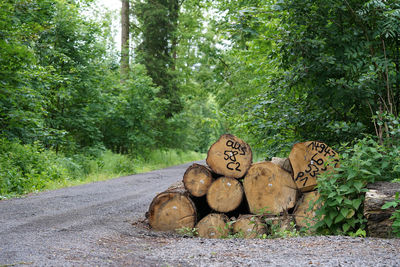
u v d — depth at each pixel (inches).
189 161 1347.2
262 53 426.3
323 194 216.7
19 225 239.5
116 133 1000.9
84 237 209.3
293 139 336.2
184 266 151.3
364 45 290.8
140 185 524.7
